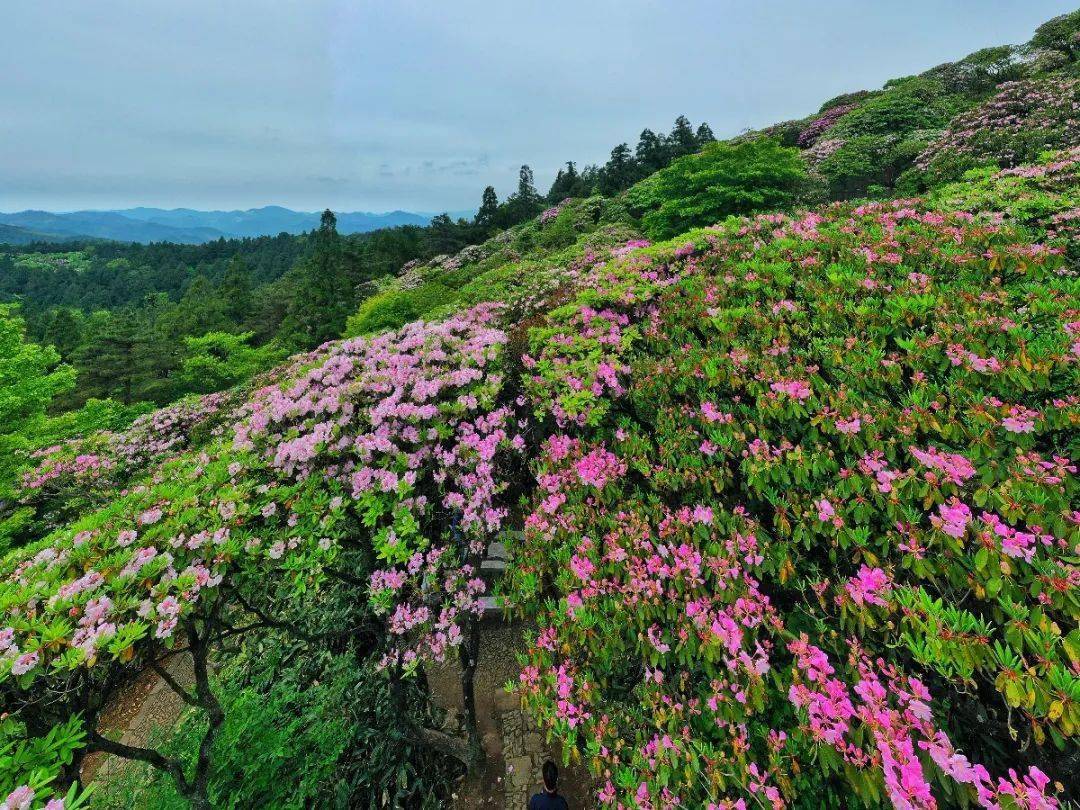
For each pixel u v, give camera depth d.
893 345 2.92
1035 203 4.70
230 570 3.17
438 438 3.85
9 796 1.82
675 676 2.74
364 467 3.60
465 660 4.46
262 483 3.65
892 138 18.08
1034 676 1.57
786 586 2.45
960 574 1.92
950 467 2.10
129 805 3.84
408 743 4.61
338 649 5.42
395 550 3.37
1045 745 1.78
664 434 3.31
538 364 4.22
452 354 4.59
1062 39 21.31
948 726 1.93
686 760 2.31
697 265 4.78
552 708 2.94
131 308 59.94
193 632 2.99
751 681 2.13
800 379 2.82
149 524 3.04
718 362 3.21
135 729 6.03
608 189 44.62
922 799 1.55
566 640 2.96
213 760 3.68
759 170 14.09
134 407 14.75
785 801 2.05
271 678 5.05
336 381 4.33
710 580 2.62
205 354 21.17
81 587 2.55
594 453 3.54
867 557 2.15
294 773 3.90
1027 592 1.81
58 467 8.59
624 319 4.43
